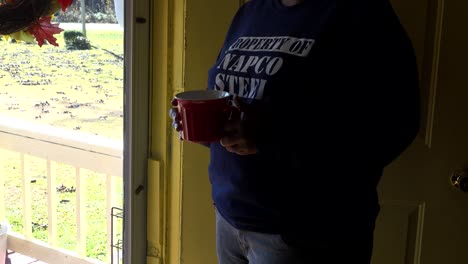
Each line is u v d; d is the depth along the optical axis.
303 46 1.07
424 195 1.43
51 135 2.64
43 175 2.97
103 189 3.02
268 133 1.05
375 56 1.03
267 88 1.08
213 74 1.26
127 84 1.59
